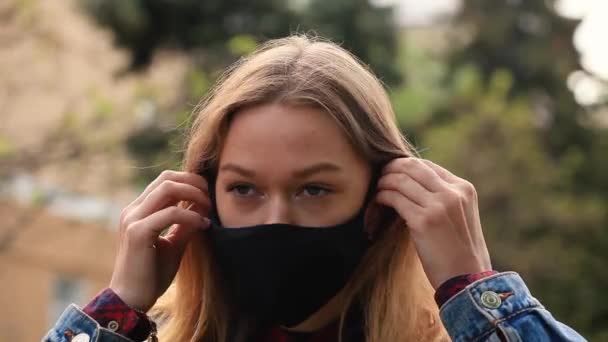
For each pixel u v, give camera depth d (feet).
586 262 44.32
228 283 6.98
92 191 33.55
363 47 38.19
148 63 36.37
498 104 46.70
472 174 44.01
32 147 29.17
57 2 34.65
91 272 40.57
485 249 6.79
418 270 7.30
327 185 6.66
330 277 6.77
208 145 6.98
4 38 29.12
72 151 28.81
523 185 44.68
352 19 37.45
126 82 36.22
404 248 7.14
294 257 6.64
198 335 7.30
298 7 36.73
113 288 7.02
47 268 39.73
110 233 39.78
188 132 7.58
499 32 66.59
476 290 6.54
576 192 52.37
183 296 7.48
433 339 7.18
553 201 45.93
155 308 7.79
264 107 6.65
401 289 7.13
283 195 6.66
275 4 35.88
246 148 6.65
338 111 6.65
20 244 38.75
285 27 35.99
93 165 30.73
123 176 30.53
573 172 54.13
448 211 6.67
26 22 29.09
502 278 6.60
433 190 6.73
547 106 65.46
